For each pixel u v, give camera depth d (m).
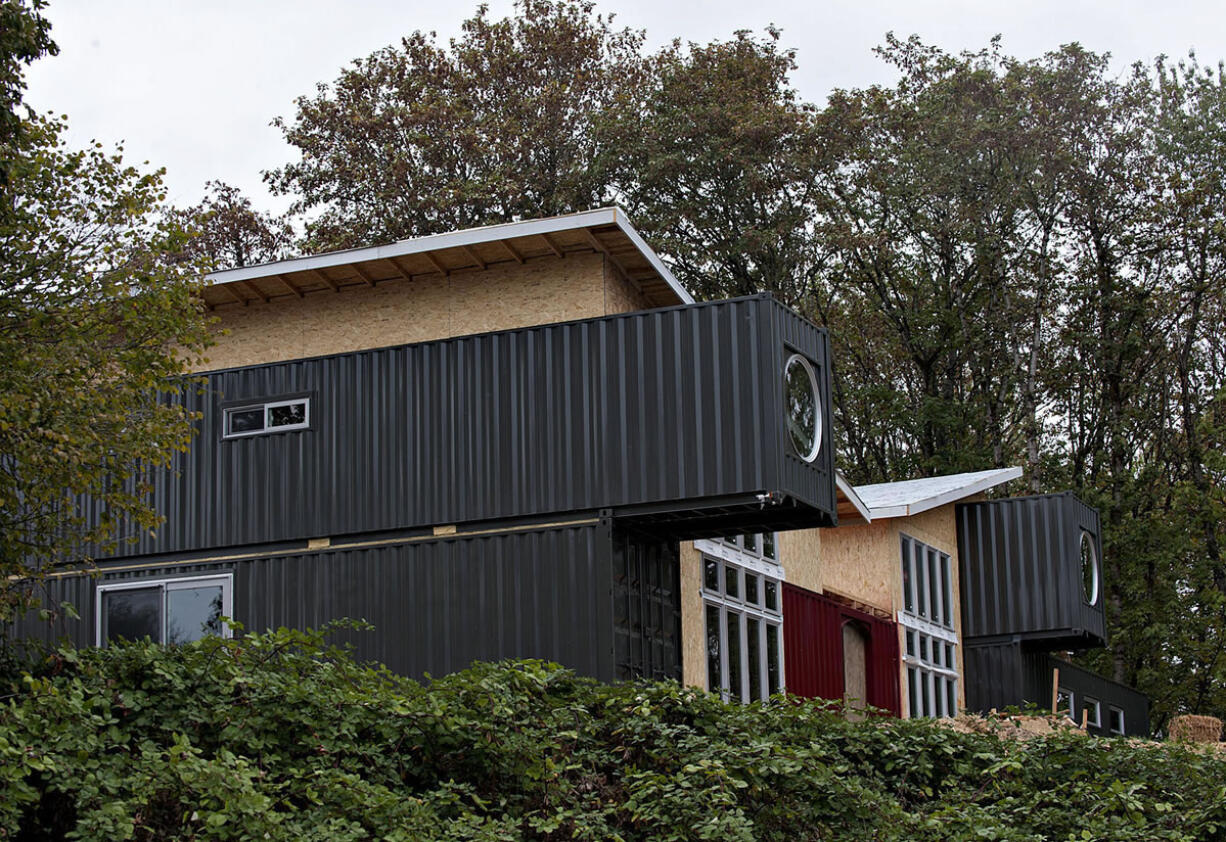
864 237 37.66
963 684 28.53
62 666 10.13
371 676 11.41
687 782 10.76
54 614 11.34
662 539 17.44
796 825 11.78
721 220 38.88
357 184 37.09
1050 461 41.50
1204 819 13.16
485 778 11.01
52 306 13.33
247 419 18.22
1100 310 39.81
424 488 17.06
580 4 39.00
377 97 38.12
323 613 17.25
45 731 8.72
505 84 38.06
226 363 19.58
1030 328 41.59
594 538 16.12
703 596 19.09
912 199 39.44
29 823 8.99
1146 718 35.62
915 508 25.86
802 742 13.16
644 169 37.03
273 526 17.72
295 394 17.98
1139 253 39.31
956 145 38.25
